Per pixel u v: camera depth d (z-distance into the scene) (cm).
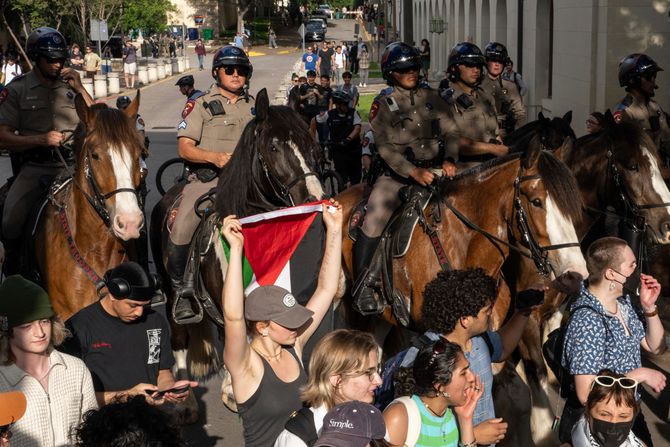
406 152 698
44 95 746
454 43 3750
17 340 447
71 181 682
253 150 634
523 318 553
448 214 654
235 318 439
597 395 456
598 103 1581
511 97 1023
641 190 762
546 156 601
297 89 1825
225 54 707
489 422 475
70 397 464
